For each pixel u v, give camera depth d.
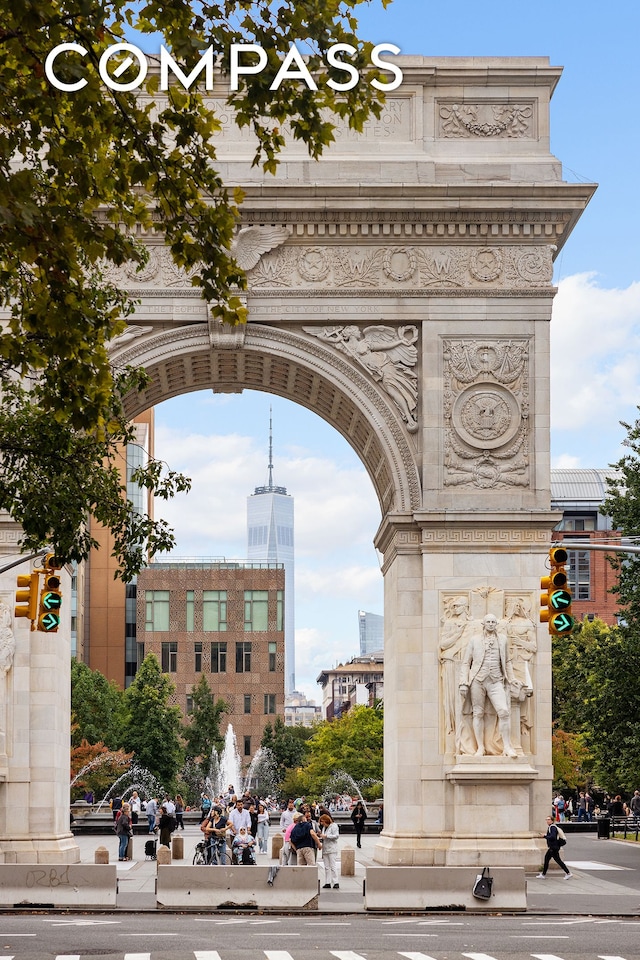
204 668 186.75
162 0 24.20
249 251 54.44
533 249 55.09
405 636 53.53
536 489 53.97
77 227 24.69
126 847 59.91
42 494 35.31
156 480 38.09
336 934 33.78
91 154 25.73
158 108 53.66
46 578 38.69
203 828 50.00
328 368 54.53
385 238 54.78
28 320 25.95
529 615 53.16
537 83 55.62
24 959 27.03
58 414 28.70
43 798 51.88
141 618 185.88
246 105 24.64
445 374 54.41
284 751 166.75
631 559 69.06
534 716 52.50
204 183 26.05
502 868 41.88
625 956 28.52
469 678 52.19
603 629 122.62
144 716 125.75
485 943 31.34
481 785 51.53
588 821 96.19
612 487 73.06
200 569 188.00
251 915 40.75
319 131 24.86
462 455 54.06
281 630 188.00
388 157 54.94
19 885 41.50
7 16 23.89
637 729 66.75
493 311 54.69
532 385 54.50
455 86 55.56
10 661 52.12
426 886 41.66
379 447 54.94
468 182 54.44
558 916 40.38
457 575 53.31
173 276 54.22
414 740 52.78
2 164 24.06
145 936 32.59
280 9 24.48
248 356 55.62
